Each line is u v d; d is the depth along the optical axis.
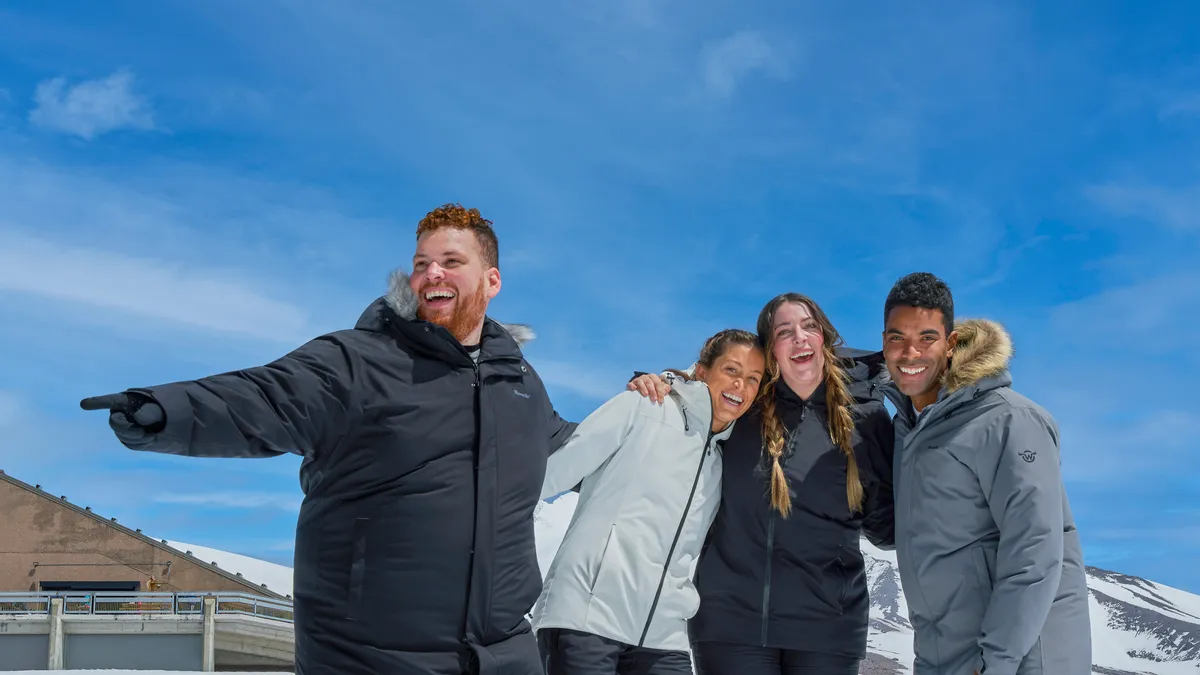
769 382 4.10
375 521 2.77
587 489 4.01
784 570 3.88
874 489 4.09
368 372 2.79
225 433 2.43
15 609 23.78
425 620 2.75
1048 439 3.44
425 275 2.99
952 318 3.76
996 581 3.39
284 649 22.53
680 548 3.88
